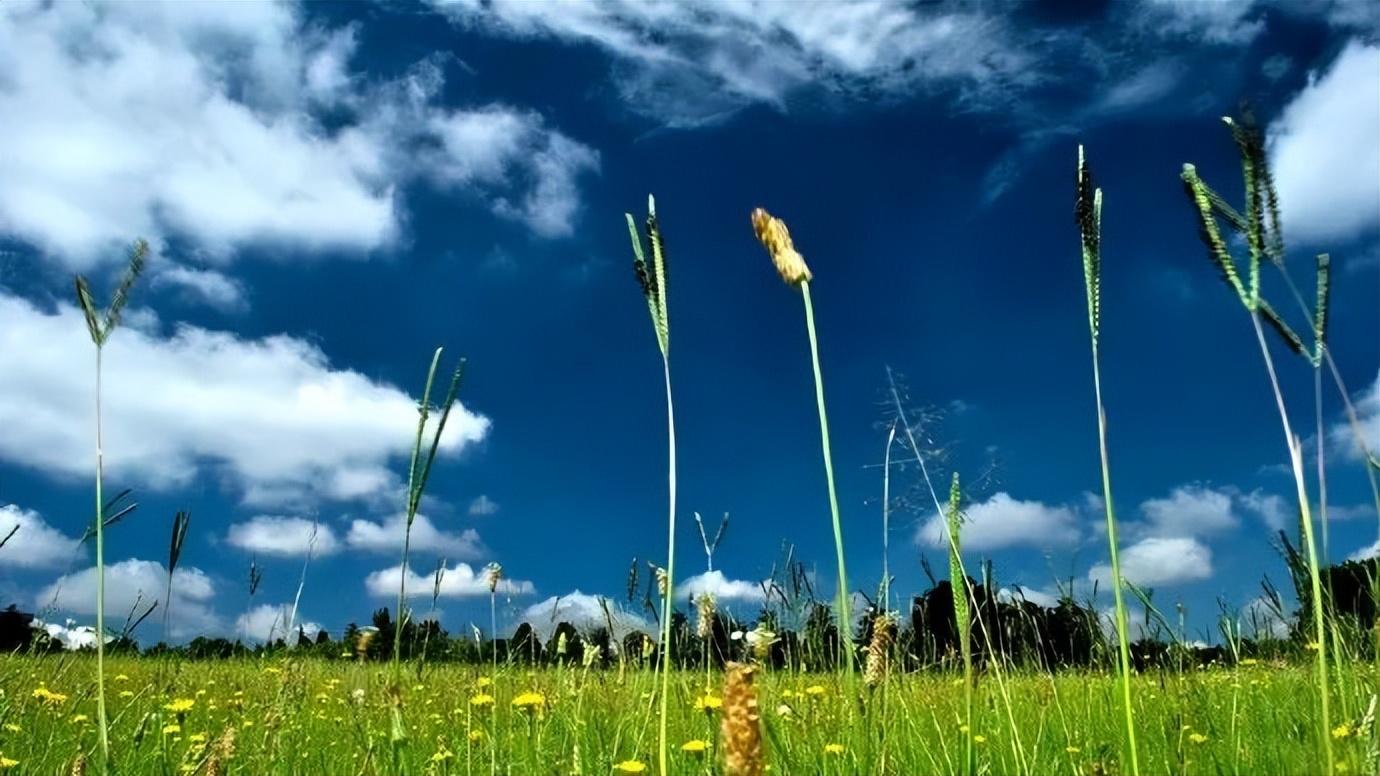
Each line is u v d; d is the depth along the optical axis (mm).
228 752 3582
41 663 5723
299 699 5000
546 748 4090
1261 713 4270
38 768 4262
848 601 2258
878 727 3416
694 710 4266
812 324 2174
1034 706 4352
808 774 3305
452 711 4914
